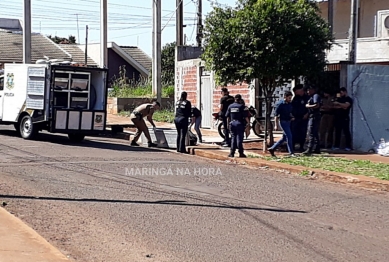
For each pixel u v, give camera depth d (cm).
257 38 2403
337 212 1478
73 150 2584
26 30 3800
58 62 2903
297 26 2427
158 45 4291
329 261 1071
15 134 3200
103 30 4234
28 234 1173
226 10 2512
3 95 3075
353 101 2659
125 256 1083
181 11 4591
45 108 2850
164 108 4672
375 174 1980
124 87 5400
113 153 2536
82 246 1144
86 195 1611
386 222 1380
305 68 2467
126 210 1444
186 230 1269
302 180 1989
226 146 2759
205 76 3734
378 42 4306
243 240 1199
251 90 3372
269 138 2744
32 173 1933
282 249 1140
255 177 2014
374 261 1077
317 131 2520
